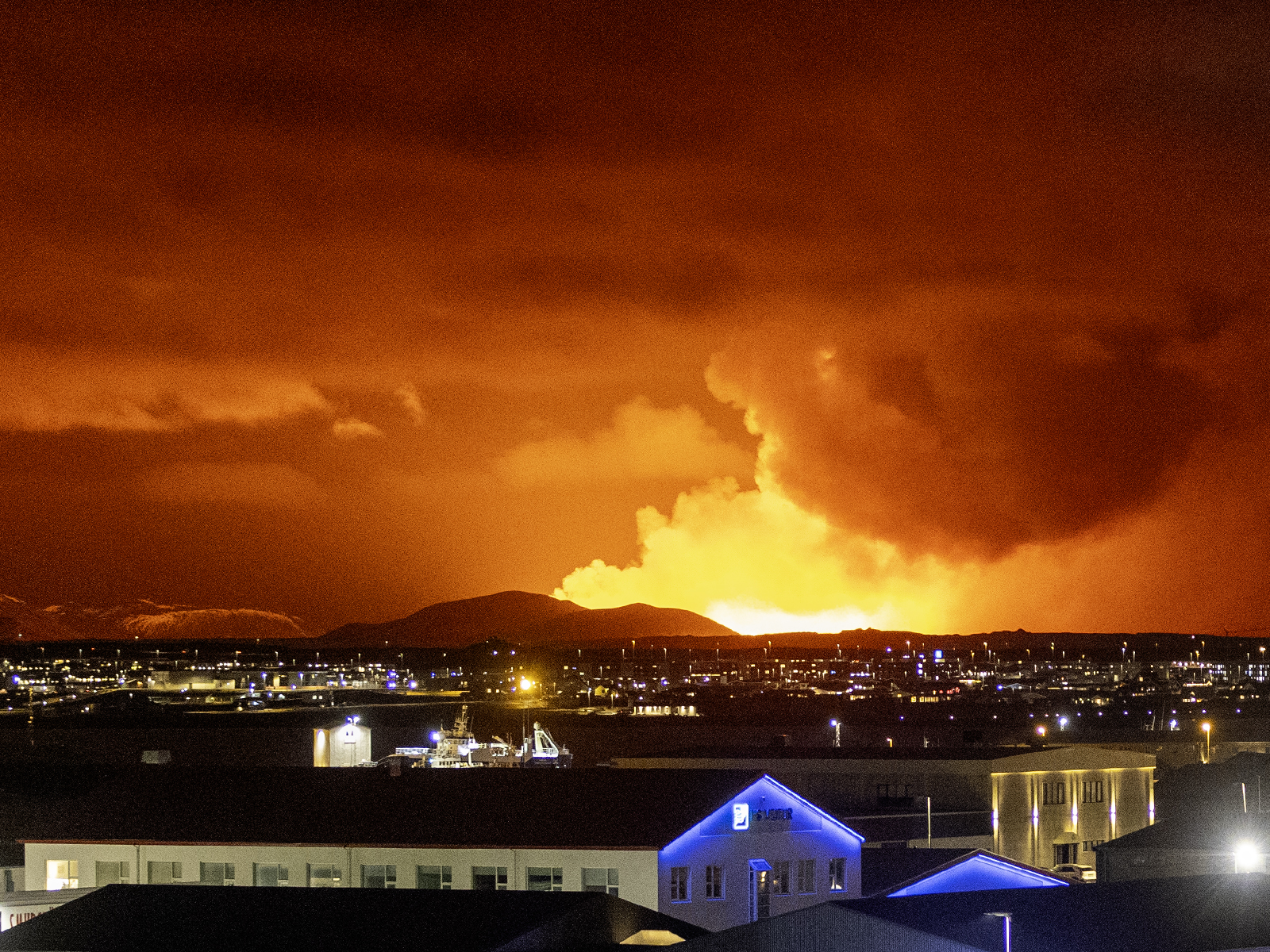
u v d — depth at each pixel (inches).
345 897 2112.5
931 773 4146.2
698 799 2765.7
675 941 2066.9
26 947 1999.3
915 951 1508.4
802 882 2810.0
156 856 2800.2
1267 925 1610.5
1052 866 4212.6
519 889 2662.4
